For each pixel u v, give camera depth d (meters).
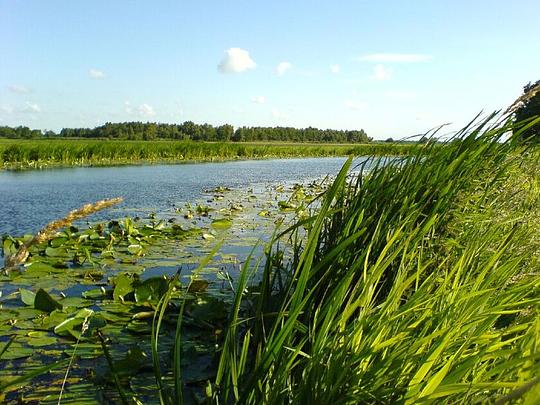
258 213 9.58
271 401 1.78
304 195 12.61
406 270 2.37
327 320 1.95
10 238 6.08
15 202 10.33
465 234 3.30
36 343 3.38
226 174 21.14
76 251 6.03
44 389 2.80
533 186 4.51
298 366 2.24
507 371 1.67
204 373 3.02
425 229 2.52
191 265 5.58
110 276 5.05
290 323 1.82
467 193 3.82
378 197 3.26
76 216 1.06
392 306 2.04
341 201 3.59
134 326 3.69
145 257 5.86
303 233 7.17
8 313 3.91
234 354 2.07
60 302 4.18
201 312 3.91
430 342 1.83
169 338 3.55
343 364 1.82
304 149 49.00
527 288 2.27
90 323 3.65
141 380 2.93
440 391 1.43
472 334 1.84
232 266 5.53
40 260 5.50
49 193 11.95
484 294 2.04
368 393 1.60
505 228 3.54
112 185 14.34
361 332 1.89
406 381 1.65
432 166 3.39
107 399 2.70
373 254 2.79
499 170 4.10
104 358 3.22
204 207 9.65
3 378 2.89
